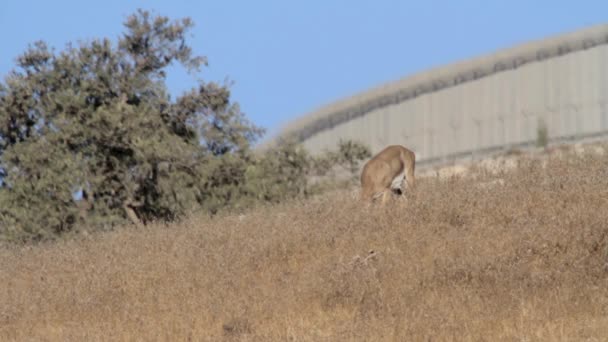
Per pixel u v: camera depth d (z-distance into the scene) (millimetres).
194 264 69938
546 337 48938
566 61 192625
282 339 52031
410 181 94062
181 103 132125
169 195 126375
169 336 54531
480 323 51969
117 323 58469
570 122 189000
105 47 130000
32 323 62312
